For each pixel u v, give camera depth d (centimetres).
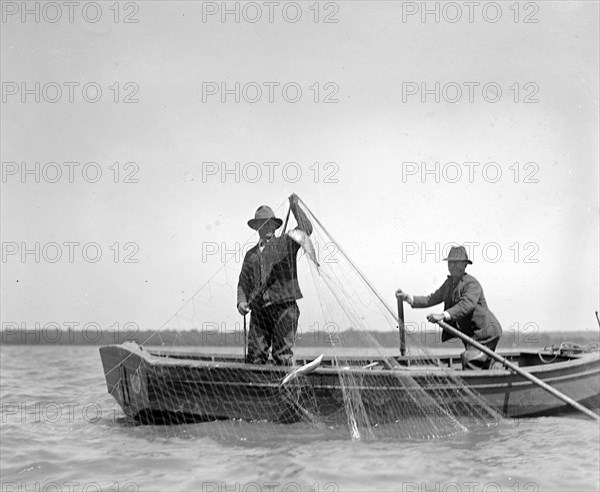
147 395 705
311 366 719
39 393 1130
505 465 620
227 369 708
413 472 599
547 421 812
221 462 629
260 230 778
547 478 583
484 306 868
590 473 596
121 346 786
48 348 2523
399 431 739
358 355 874
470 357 852
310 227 754
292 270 754
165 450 671
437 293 888
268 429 721
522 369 809
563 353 999
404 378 745
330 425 730
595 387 882
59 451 671
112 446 691
